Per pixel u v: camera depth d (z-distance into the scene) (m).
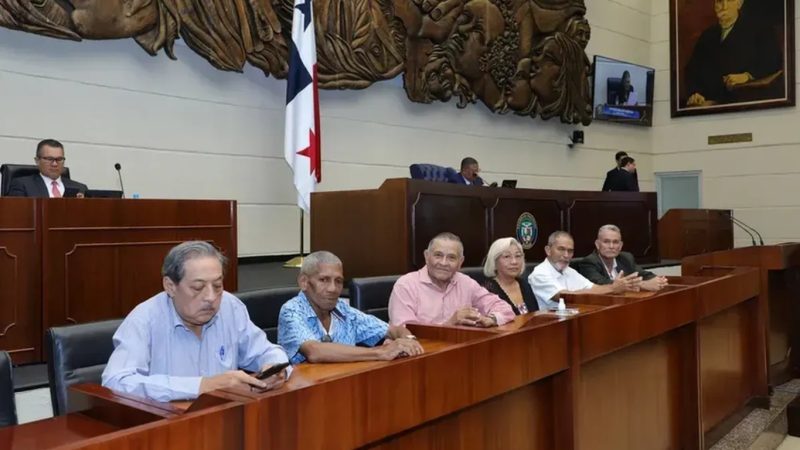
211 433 1.24
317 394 1.44
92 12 4.70
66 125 4.88
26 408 2.41
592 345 2.34
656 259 6.41
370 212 4.24
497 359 1.92
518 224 4.98
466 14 7.34
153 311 1.89
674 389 3.08
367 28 6.41
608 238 4.35
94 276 2.86
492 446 2.01
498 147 8.25
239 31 5.46
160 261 3.07
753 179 9.70
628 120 9.81
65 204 2.77
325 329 2.45
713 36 9.89
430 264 3.00
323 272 2.37
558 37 8.43
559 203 5.39
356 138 6.79
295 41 5.06
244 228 5.95
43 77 4.76
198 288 1.82
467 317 2.32
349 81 6.31
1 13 4.30
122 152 5.18
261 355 2.05
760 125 9.63
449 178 5.15
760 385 4.04
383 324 2.54
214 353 1.96
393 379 1.61
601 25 9.62
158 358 1.88
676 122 10.31
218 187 5.78
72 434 1.31
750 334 4.06
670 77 10.30
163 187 5.42
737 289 3.68
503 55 7.76
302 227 5.76
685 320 3.01
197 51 5.28
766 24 9.47
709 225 8.18
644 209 6.29
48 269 2.72
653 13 10.50
